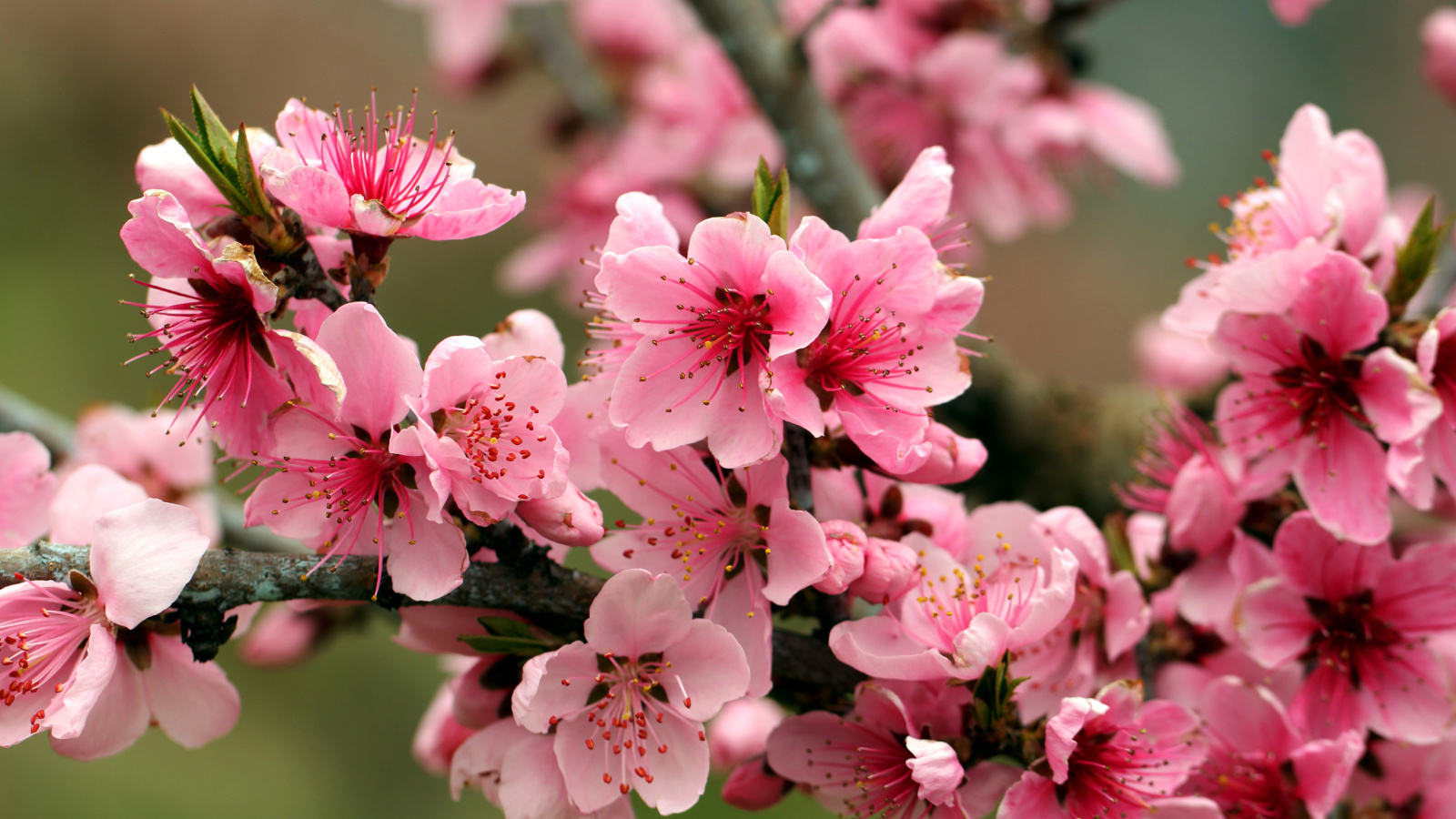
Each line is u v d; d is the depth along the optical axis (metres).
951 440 0.89
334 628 1.04
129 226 0.87
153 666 0.89
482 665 0.90
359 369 0.87
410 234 0.88
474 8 1.39
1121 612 0.92
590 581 0.89
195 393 0.88
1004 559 0.91
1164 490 0.95
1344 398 0.92
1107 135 1.16
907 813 0.89
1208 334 0.93
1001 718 0.89
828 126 1.02
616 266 0.88
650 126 1.24
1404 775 0.94
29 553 0.88
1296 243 0.93
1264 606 0.92
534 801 0.89
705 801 1.49
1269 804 0.92
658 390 0.88
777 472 0.89
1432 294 1.03
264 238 0.88
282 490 0.88
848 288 0.88
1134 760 0.90
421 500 0.88
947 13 1.12
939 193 0.89
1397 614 0.92
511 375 0.88
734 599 0.89
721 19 1.01
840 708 0.90
